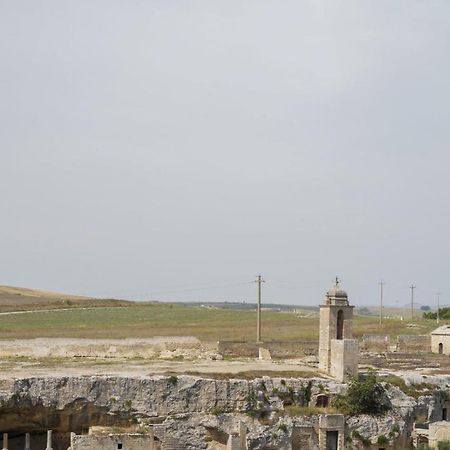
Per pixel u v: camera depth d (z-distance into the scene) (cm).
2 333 11256
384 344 11812
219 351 9844
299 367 8512
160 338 10525
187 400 7306
